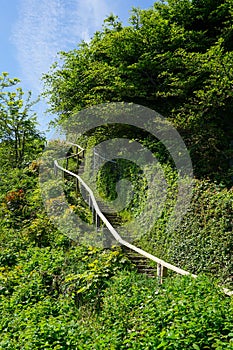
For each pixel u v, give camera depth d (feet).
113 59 52.54
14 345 18.72
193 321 17.25
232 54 38.68
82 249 35.94
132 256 35.58
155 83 48.65
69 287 28.78
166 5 50.42
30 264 32.78
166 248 36.94
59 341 18.40
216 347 15.88
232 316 17.87
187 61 42.68
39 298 26.78
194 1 48.49
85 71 63.46
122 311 21.80
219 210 30.09
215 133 41.70
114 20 63.52
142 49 48.29
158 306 19.47
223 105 41.34
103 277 29.07
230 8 44.27
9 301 26.32
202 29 50.06
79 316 24.95
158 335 16.80
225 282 27.53
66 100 75.20
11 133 88.17
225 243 28.58
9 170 79.71
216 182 34.37
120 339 18.49
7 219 49.37
